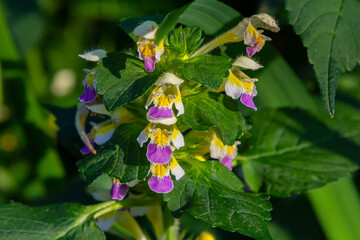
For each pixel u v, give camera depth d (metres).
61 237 0.42
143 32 0.39
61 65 0.75
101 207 0.43
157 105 0.39
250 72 0.51
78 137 0.48
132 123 0.42
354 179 0.54
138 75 0.40
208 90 0.41
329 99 0.41
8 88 0.60
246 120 0.46
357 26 0.42
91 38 0.74
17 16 0.71
